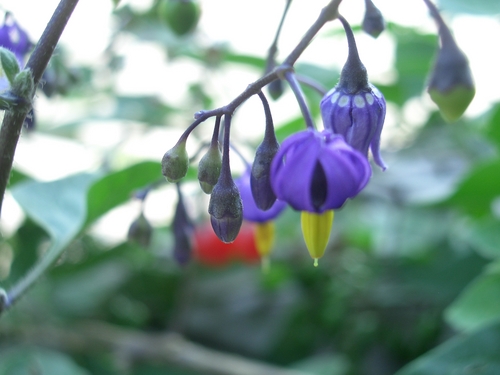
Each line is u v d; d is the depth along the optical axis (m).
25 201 0.13
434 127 0.22
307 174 0.07
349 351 0.18
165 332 0.19
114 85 0.21
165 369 0.18
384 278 0.19
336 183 0.07
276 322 0.20
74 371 0.16
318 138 0.07
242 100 0.08
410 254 0.20
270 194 0.08
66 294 0.19
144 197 0.12
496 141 0.16
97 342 0.17
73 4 0.08
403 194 0.19
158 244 0.20
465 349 0.11
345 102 0.08
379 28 0.10
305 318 0.20
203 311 0.20
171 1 0.15
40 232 0.19
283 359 0.19
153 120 0.20
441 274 0.19
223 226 0.08
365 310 0.19
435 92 0.11
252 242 0.17
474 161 0.20
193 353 0.17
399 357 0.18
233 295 0.21
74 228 0.13
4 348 0.17
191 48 0.20
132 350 0.17
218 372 0.16
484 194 0.16
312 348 0.19
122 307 0.20
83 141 0.20
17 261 0.19
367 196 0.19
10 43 0.11
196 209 0.18
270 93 0.11
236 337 0.20
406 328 0.18
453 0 0.14
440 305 0.18
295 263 0.21
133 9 0.19
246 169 0.11
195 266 0.18
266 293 0.21
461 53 0.11
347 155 0.07
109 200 0.12
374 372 0.18
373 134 0.09
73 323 0.19
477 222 0.15
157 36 0.20
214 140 0.08
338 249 0.22
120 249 0.20
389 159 0.21
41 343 0.17
